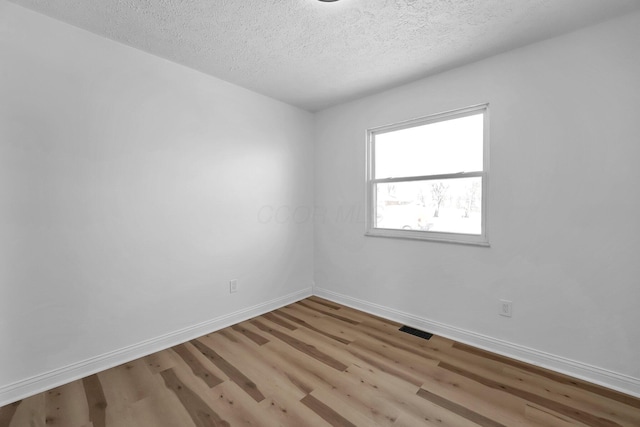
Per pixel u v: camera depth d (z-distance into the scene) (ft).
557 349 6.40
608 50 5.72
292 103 10.54
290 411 5.22
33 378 5.63
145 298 7.17
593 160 5.91
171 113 7.54
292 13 5.59
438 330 8.25
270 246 10.10
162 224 7.44
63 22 5.88
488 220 7.31
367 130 9.90
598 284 5.92
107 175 6.53
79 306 6.19
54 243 5.86
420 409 5.25
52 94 5.78
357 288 10.27
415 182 8.93
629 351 5.63
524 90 6.70
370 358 6.98
